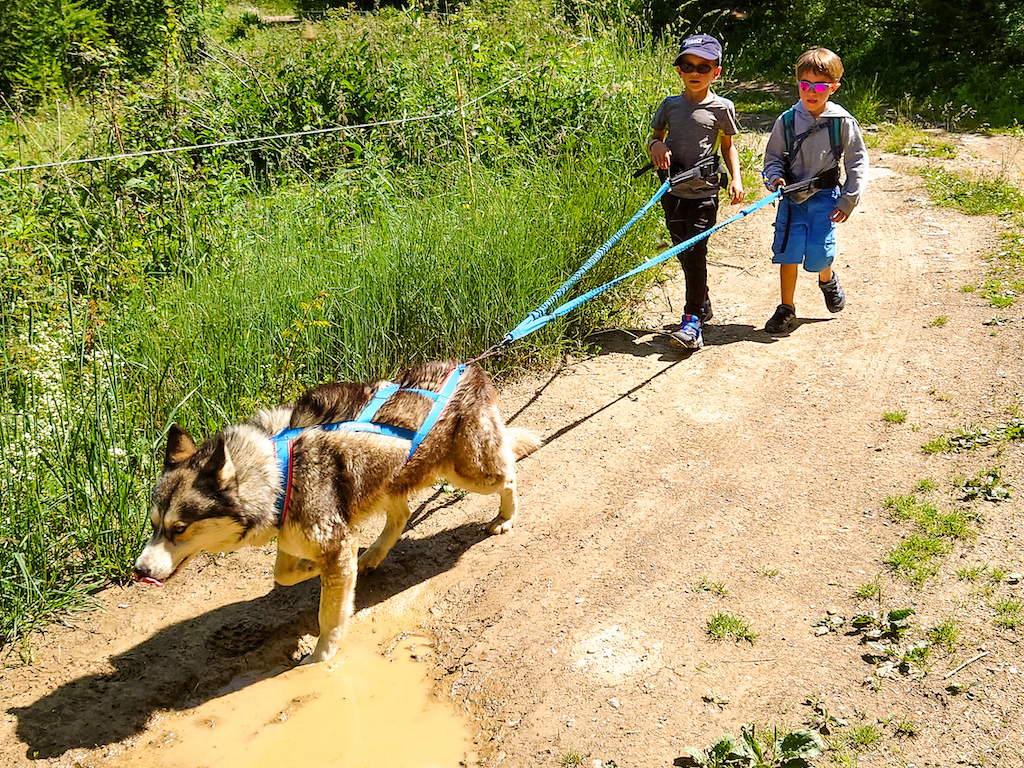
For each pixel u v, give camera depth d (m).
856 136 6.48
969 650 3.69
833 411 5.75
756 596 4.20
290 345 5.87
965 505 4.64
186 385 5.61
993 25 15.54
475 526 5.03
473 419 4.54
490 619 4.27
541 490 5.27
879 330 6.76
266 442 3.92
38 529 4.50
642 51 12.26
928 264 7.84
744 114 15.00
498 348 4.79
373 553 4.70
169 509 3.65
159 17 15.85
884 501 4.77
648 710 3.62
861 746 3.31
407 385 4.45
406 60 10.53
